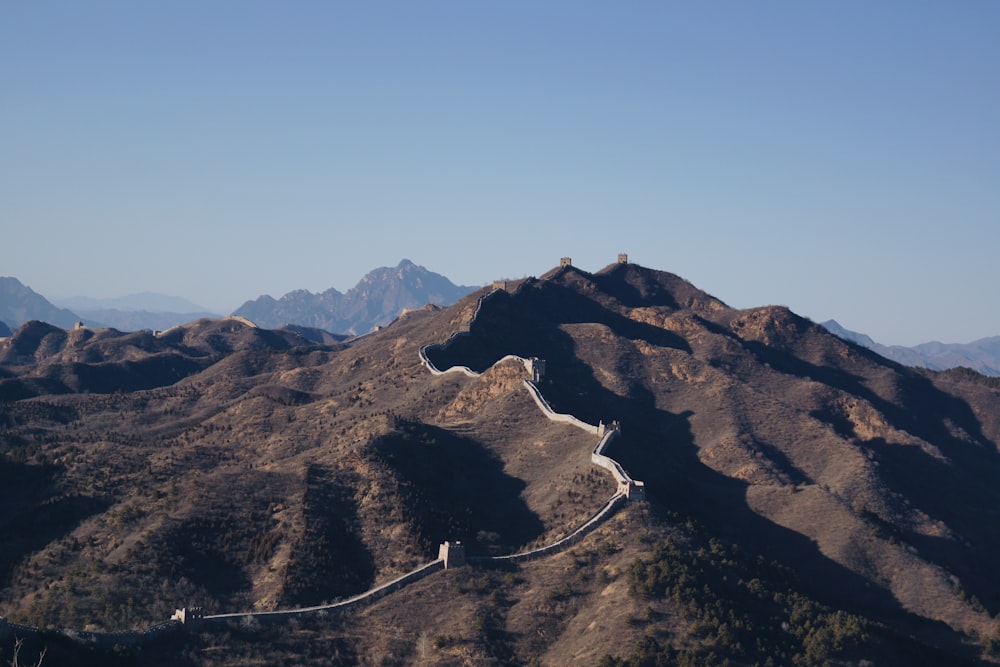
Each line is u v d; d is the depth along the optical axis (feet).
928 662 563.07
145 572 598.34
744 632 547.08
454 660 531.50
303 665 521.24
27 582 609.42
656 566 586.86
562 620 567.59
